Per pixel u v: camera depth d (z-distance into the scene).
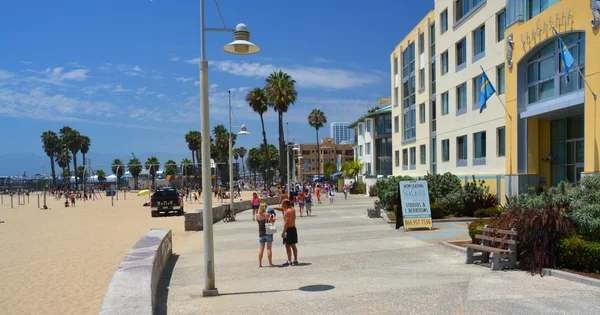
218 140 118.69
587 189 10.58
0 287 11.48
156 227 26.12
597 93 15.03
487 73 24.16
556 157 20.09
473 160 25.98
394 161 45.00
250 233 20.06
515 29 20.36
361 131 73.19
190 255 14.26
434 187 23.89
